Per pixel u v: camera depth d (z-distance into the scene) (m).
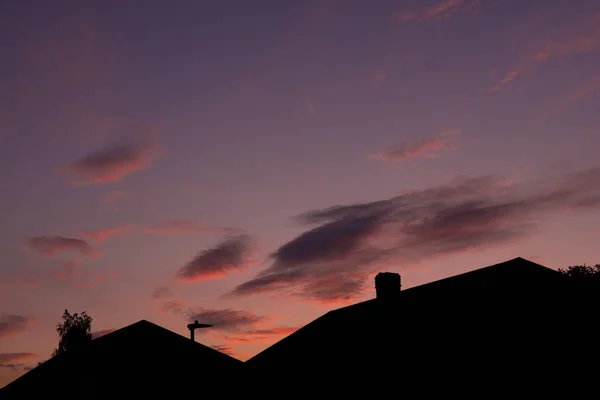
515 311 19.61
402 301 25.22
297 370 25.64
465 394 18.97
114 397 25.92
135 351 27.06
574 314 18.42
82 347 27.06
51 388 25.95
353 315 27.02
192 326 30.44
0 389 26.02
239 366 27.95
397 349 22.16
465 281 23.41
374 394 21.91
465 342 20.02
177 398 26.38
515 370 18.33
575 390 17.27
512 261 22.39
